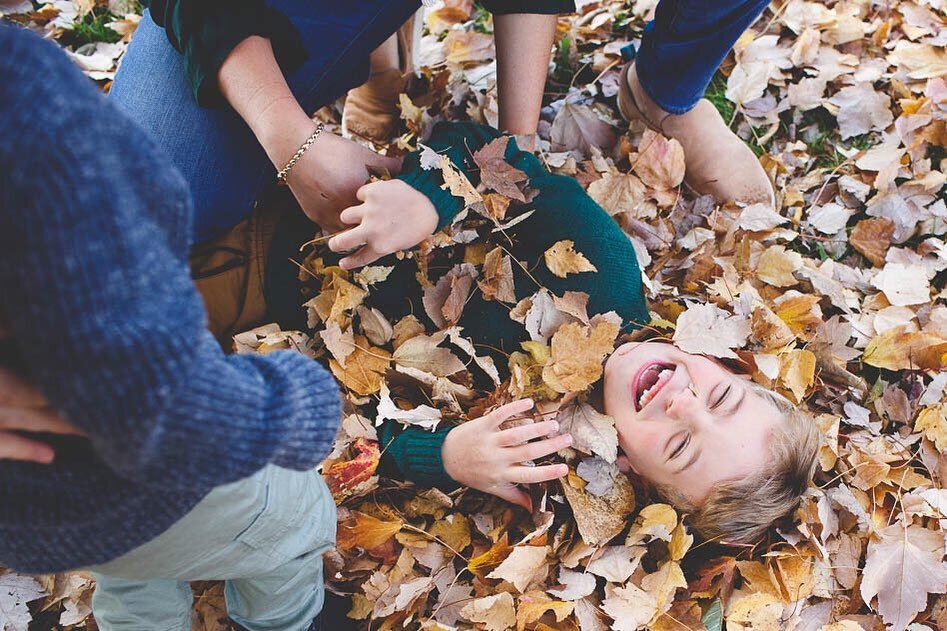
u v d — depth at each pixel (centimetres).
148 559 115
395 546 172
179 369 71
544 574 164
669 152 206
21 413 79
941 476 182
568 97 231
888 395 191
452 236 175
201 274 173
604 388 170
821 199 221
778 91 236
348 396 175
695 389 163
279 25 148
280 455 88
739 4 171
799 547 168
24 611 163
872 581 168
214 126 167
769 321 187
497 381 171
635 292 177
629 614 159
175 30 151
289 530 133
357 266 156
